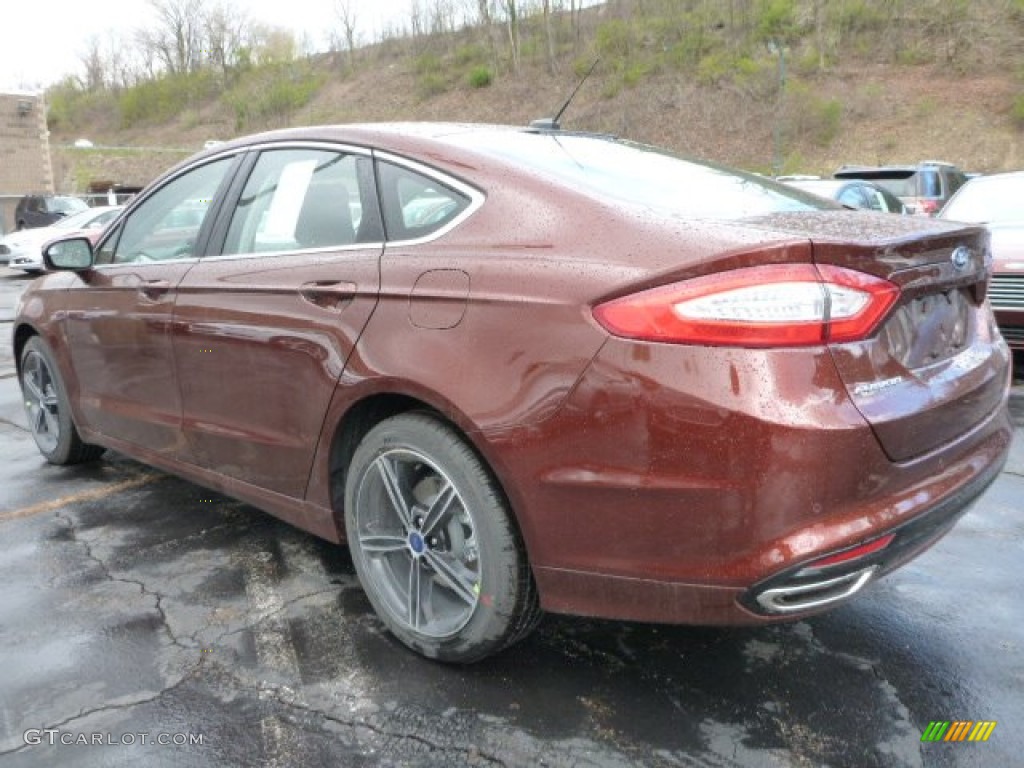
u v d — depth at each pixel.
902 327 2.22
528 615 2.44
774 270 1.99
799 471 1.96
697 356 2.00
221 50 65.75
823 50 36.97
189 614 2.95
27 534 3.67
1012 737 2.26
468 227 2.51
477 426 2.29
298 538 3.60
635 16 43.34
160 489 4.23
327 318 2.72
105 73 73.94
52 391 4.54
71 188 46.44
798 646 2.71
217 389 3.21
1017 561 3.30
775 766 2.15
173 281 3.40
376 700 2.45
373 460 2.64
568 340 2.15
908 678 2.53
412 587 2.64
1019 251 6.05
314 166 3.05
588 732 2.29
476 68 46.81
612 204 2.33
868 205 10.70
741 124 35.03
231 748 2.25
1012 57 34.50
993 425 2.55
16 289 15.61
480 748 2.24
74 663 2.65
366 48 58.09
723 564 2.04
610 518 2.14
